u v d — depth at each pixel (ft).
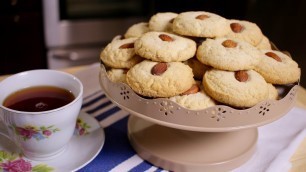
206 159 1.34
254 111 1.23
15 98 1.37
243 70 1.32
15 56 3.65
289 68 1.38
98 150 1.36
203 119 1.21
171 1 3.59
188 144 1.41
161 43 1.34
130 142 1.48
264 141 1.50
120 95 1.31
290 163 1.37
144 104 1.25
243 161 1.38
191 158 1.35
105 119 1.62
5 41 3.54
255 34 1.53
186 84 1.27
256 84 1.27
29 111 1.29
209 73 1.31
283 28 3.63
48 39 3.60
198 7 3.60
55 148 1.31
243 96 1.23
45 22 3.49
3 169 1.27
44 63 3.78
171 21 1.56
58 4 3.43
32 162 1.32
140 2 3.72
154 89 1.24
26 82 1.43
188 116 1.21
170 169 1.36
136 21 3.78
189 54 1.33
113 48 1.44
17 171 1.26
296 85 1.34
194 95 1.28
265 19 3.74
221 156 1.36
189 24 1.43
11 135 1.31
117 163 1.37
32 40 3.61
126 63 1.39
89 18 3.63
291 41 3.58
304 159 1.42
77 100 1.30
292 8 3.47
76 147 1.39
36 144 1.27
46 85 1.45
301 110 1.69
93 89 1.83
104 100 1.75
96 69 2.00
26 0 3.41
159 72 1.27
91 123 1.51
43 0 3.37
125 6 3.70
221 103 1.28
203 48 1.35
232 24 1.57
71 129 1.34
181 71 1.29
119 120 1.62
